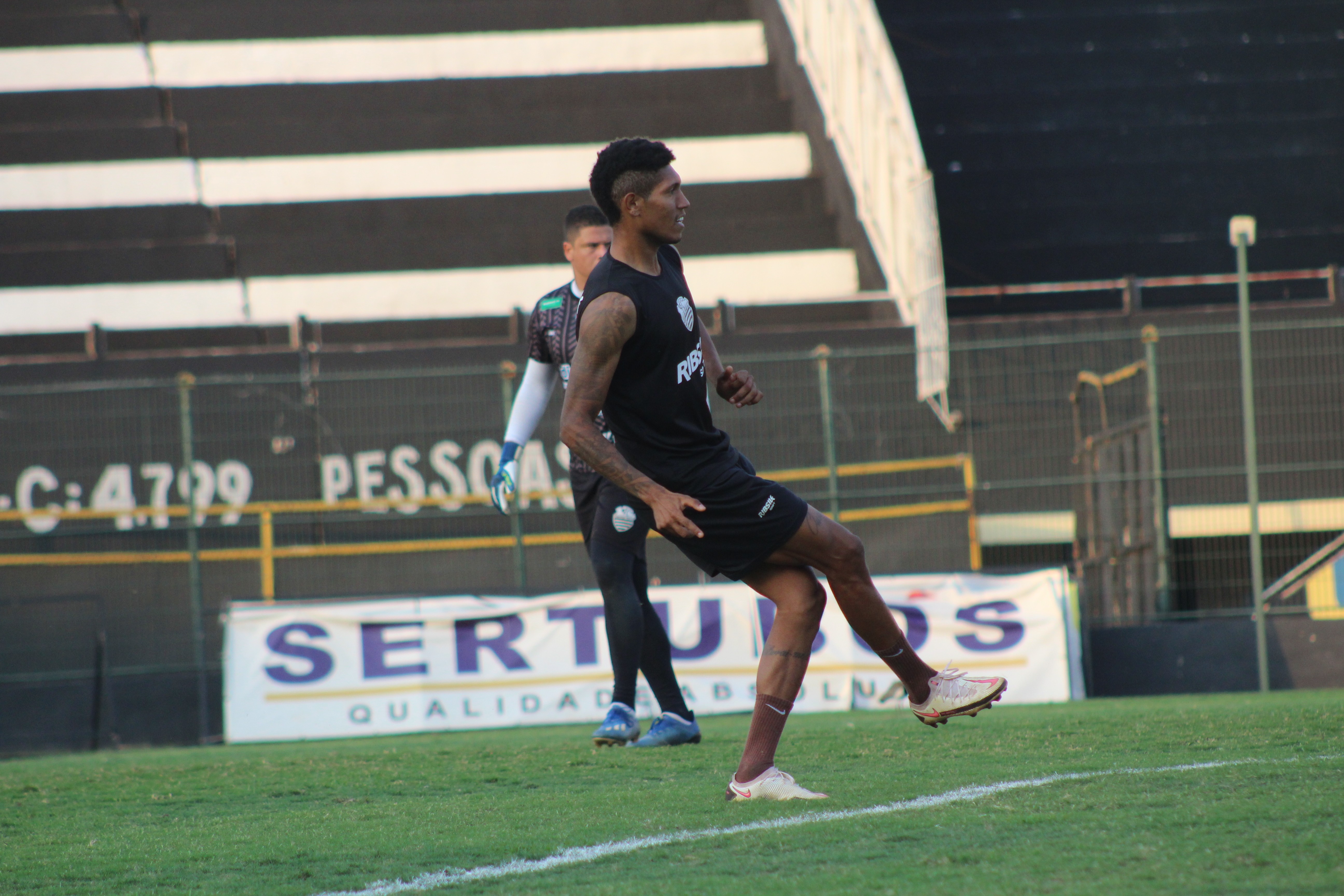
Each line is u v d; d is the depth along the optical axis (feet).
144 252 141.38
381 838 30.42
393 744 65.26
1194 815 27.25
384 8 166.81
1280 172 146.00
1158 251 136.98
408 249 144.66
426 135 155.43
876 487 104.88
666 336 30.68
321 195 151.43
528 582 107.76
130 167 149.07
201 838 31.83
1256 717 47.52
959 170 147.43
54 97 154.92
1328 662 92.53
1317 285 125.08
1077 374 105.09
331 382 108.58
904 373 105.19
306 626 87.25
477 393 108.99
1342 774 32.24
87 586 104.78
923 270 113.29
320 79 162.61
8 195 147.02
